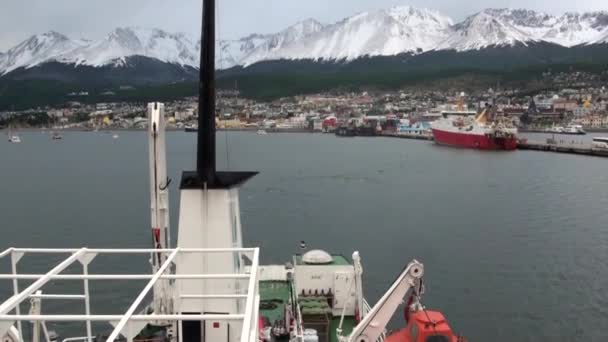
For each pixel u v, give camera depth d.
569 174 137.12
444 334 20.08
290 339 23.36
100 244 67.00
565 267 58.09
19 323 12.02
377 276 54.56
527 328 42.50
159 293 15.64
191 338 15.41
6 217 84.56
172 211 83.06
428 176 137.75
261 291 29.28
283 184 124.38
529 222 81.19
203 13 15.67
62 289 48.22
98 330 39.62
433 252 64.25
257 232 75.19
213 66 15.67
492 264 59.19
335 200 102.19
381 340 27.06
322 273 28.88
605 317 44.50
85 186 122.25
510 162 167.50
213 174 15.80
